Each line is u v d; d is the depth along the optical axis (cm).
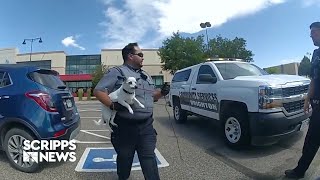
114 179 467
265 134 544
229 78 691
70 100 564
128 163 366
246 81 589
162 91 376
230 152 605
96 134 829
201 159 564
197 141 710
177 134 797
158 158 577
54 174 488
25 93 482
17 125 492
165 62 3906
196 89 805
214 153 602
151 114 368
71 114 551
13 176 473
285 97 555
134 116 351
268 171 487
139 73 374
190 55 3712
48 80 524
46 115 475
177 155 595
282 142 658
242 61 808
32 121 471
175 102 998
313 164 509
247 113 581
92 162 555
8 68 511
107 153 619
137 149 363
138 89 359
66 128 505
